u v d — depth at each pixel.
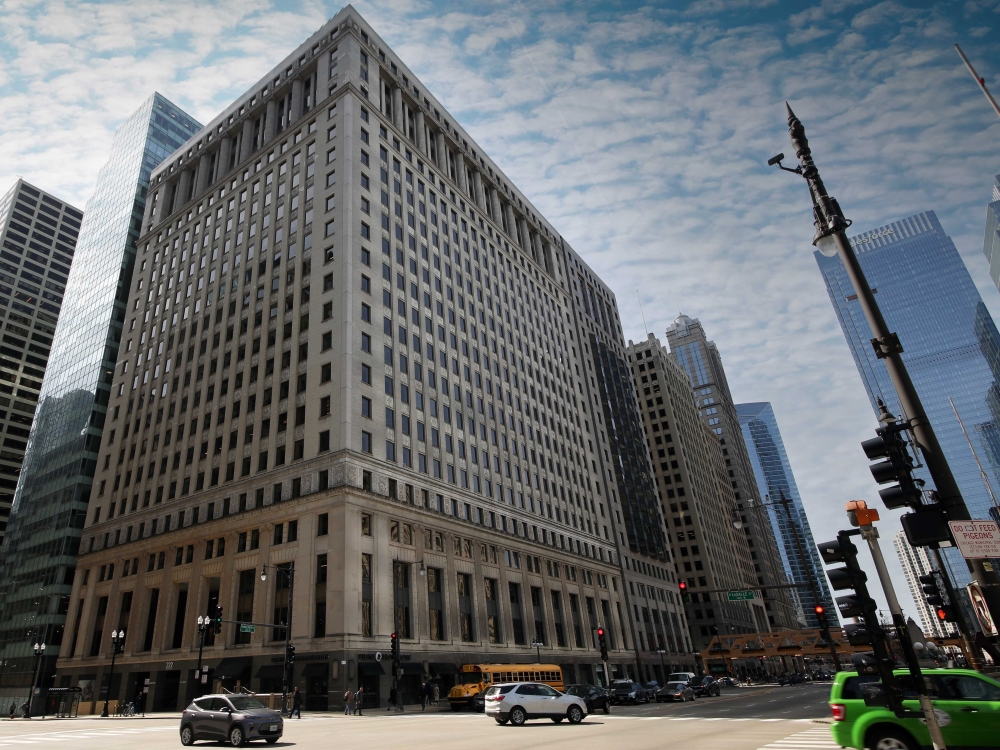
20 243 148.62
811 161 13.16
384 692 48.41
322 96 77.12
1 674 83.38
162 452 71.06
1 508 126.56
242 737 21.09
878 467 10.60
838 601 10.30
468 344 78.88
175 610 60.72
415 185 79.00
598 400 114.31
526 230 109.50
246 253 74.31
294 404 59.81
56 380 104.88
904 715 9.19
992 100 14.09
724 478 196.00
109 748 21.17
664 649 100.06
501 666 48.62
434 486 62.81
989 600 9.12
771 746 17.22
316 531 52.19
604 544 94.50
